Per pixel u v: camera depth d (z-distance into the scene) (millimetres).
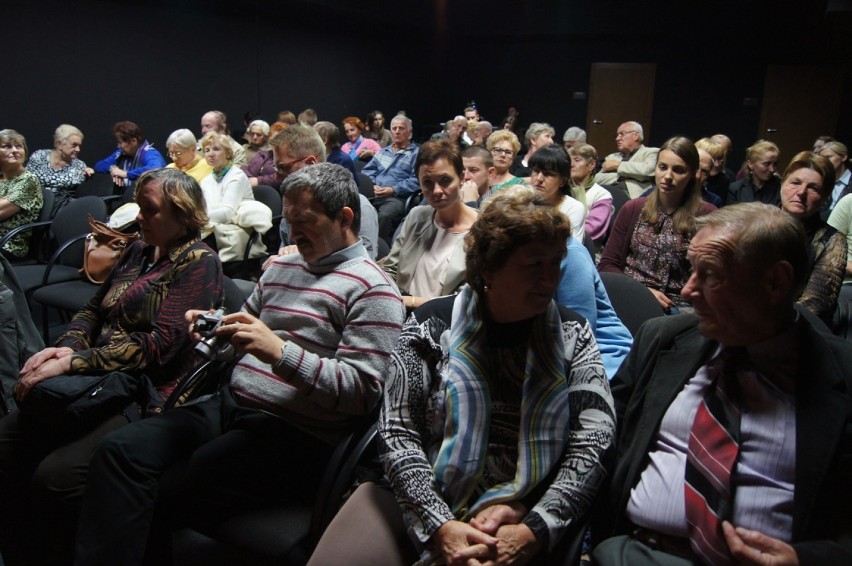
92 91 6672
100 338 1908
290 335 1597
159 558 1630
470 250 1227
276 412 1584
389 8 10172
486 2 11398
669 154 2449
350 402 1488
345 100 10586
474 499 1210
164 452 1540
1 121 5910
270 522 1456
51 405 1615
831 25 9266
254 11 8461
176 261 1836
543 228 1136
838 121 10406
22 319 2379
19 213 3639
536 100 12031
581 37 11320
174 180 1833
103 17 6664
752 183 4453
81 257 3383
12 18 5859
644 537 1184
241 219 3633
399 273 2238
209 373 1819
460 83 12547
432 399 1277
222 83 8242
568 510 1166
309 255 1601
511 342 1249
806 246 1059
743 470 1076
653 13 10586
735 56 10672
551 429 1201
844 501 1038
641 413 1268
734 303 1064
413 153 5820
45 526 1942
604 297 1775
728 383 1126
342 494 1408
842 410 1031
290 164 2502
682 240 2508
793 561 961
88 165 6746
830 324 2260
